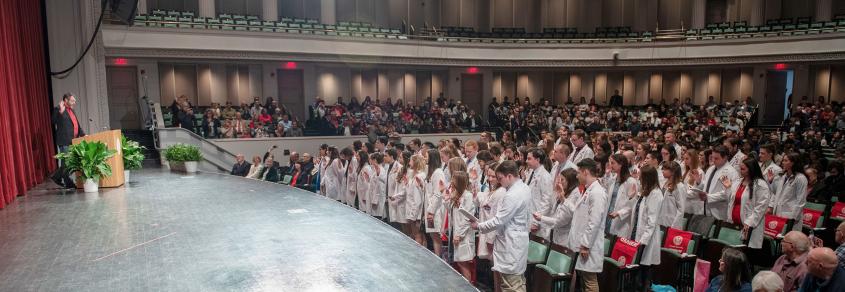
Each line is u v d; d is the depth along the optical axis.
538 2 29.09
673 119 19.23
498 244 4.83
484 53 23.20
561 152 6.43
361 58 20.95
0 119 5.91
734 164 8.59
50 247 3.99
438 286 3.18
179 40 17.75
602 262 4.95
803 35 20.41
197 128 16.61
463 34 24.66
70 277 3.30
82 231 4.49
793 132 15.93
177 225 4.73
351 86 24.00
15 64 7.02
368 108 19.61
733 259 3.86
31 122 7.95
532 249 5.39
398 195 7.50
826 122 17.45
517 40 23.47
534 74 26.55
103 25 16.52
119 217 5.09
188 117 15.96
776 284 3.40
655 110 21.73
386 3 27.97
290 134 17.22
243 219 5.02
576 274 5.44
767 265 6.30
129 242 4.13
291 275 3.36
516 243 4.71
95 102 10.34
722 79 24.53
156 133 14.45
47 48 9.52
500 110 21.66
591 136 11.72
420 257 3.77
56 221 4.89
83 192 6.74
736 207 6.59
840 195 8.32
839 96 22.53
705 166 7.95
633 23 29.00
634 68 24.80
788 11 27.06
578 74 26.58
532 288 5.34
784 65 21.86
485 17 29.17
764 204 6.00
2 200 5.60
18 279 3.27
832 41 19.91
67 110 7.67
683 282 5.37
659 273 5.58
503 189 5.04
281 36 19.27
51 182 7.89
